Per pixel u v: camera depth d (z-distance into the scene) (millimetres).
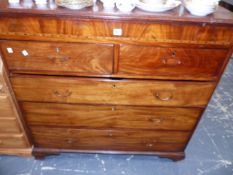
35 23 825
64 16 800
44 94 1066
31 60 938
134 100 1091
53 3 875
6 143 1329
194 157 1475
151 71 978
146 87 1032
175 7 913
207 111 1872
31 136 1292
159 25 825
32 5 837
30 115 1170
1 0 872
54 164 1383
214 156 1488
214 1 851
